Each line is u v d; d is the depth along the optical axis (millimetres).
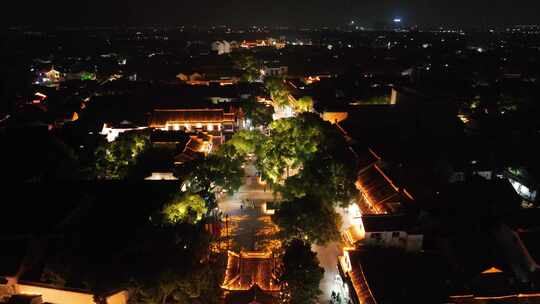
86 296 49562
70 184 74750
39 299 50281
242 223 75375
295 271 50812
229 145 85125
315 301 53625
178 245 53625
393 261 53969
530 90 144125
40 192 66000
